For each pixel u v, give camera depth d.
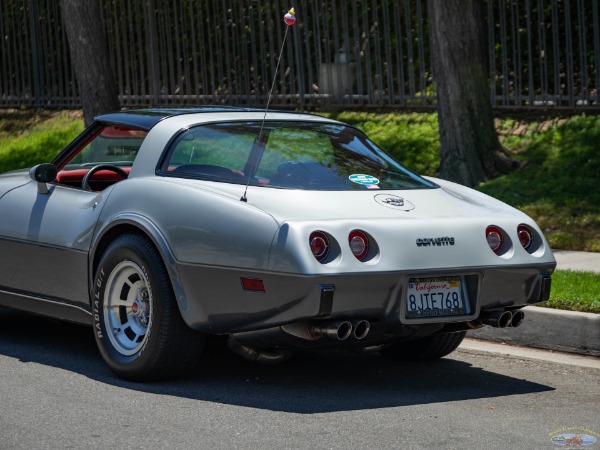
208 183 6.60
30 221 7.57
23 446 5.29
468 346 8.17
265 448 5.27
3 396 6.30
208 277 6.25
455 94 15.10
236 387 6.62
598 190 13.70
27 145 20.81
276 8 19.45
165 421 5.77
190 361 6.58
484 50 15.30
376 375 7.12
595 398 6.55
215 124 7.11
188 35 21.75
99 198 7.09
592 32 17.25
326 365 7.40
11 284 7.81
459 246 6.38
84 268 7.09
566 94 17.45
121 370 6.68
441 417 5.95
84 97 17.53
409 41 17.92
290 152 6.93
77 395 6.34
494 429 5.71
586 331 7.86
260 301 6.07
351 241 6.05
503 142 15.95
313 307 5.90
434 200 6.85
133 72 22.06
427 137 16.86
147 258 6.49
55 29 23.33
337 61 18.86
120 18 22.70
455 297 6.42
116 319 6.85
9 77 25.12
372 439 5.46
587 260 11.16
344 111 18.84
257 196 6.35
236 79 20.47
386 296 6.13
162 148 6.96
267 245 6.00
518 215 6.91
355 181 6.80
